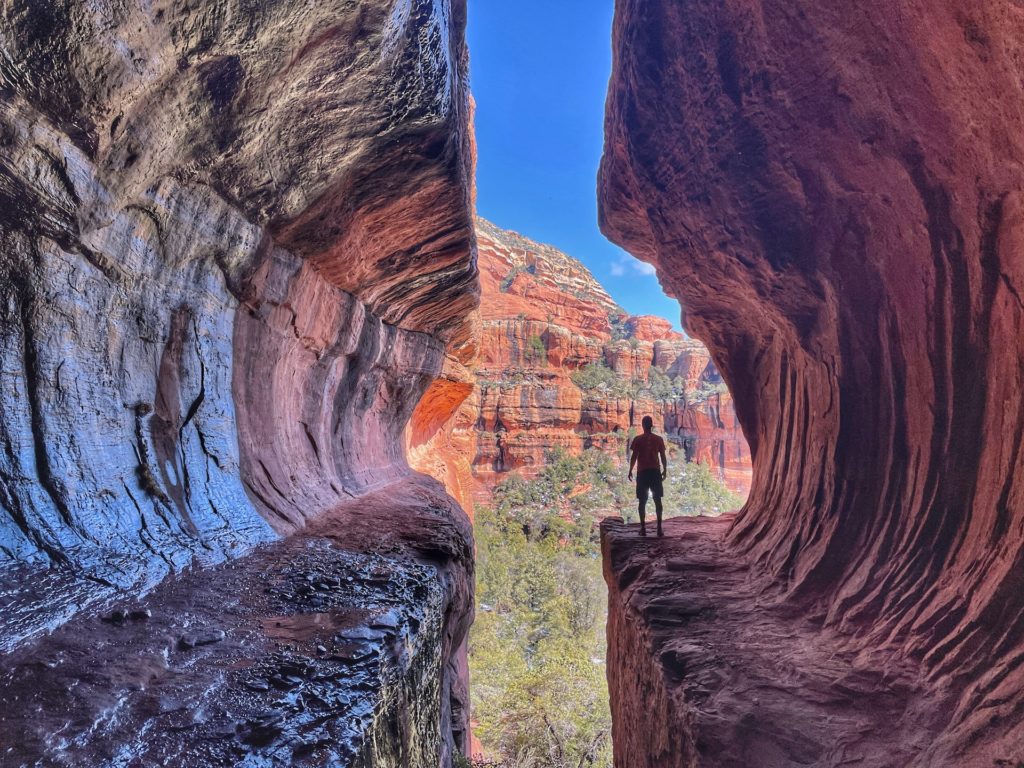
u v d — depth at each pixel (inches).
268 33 132.7
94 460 137.5
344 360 359.3
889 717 131.8
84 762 70.5
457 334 678.5
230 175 172.9
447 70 202.4
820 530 218.2
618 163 345.7
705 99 250.1
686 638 202.1
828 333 230.8
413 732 130.4
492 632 1022.4
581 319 3905.0
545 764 573.6
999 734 106.1
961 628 134.0
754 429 357.1
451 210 299.7
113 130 123.7
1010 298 142.0
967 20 128.2
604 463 2933.1
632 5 292.4
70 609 105.3
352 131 191.8
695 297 353.1
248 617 127.6
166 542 148.3
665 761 183.2
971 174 149.5
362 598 151.5
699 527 387.2
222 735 81.4
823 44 183.8
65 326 130.9
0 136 106.1
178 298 175.8
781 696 151.3
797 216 229.3
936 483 163.9
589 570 1700.3
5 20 96.5
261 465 237.5
